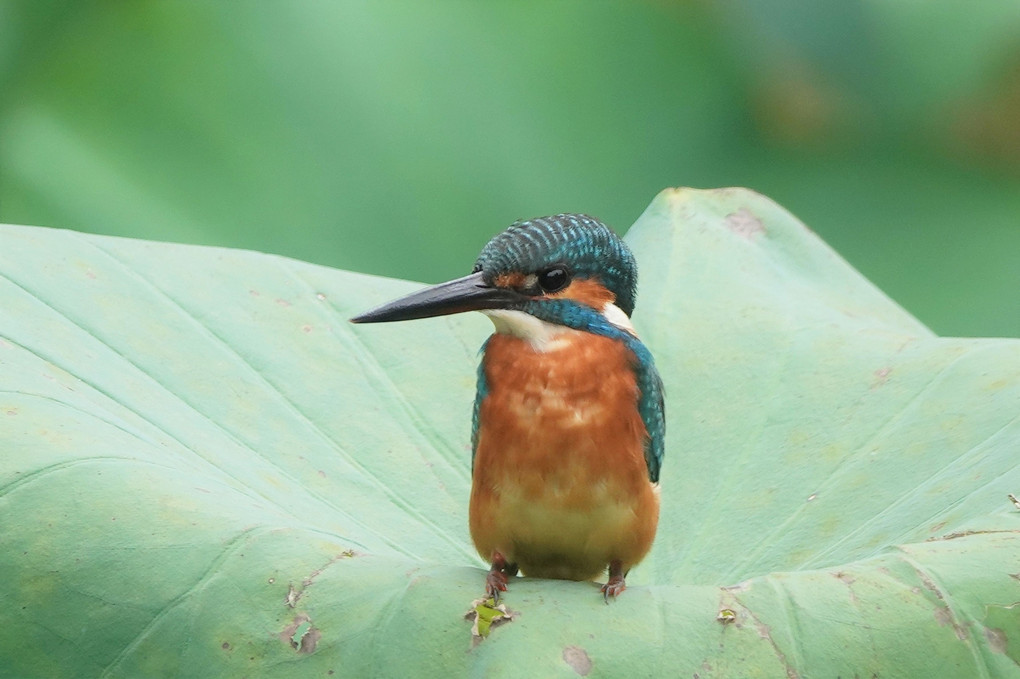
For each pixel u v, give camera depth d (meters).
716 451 11.11
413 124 14.59
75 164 12.95
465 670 7.25
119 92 13.57
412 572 7.72
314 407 10.57
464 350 11.66
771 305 12.38
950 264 14.62
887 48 15.42
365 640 7.40
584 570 9.24
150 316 10.50
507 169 14.69
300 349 11.00
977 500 8.66
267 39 14.28
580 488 8.75
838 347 11.66
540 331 9.02
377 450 10.45
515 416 8.80
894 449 10.17
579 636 7.32
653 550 10.31
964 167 15.28
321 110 14.34
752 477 10.70
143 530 7.81
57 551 7.76
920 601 7.45
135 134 13.48
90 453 8.12
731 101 15.28
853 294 13.09
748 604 7.48
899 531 8.97
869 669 7.23
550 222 9.23
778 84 15.28
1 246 10.31
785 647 7.29
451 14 15.15
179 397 9.92
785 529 9.96
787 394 11.34
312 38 14.51
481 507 8.98
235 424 9.97
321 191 13.95
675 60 15.38
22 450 8.05
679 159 15.08
